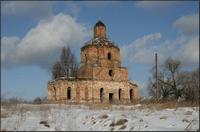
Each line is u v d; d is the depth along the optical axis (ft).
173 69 266.36
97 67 192.75
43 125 65.82
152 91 263.90
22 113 74.84
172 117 74.13
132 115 74.54
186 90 257.75
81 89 188.44
